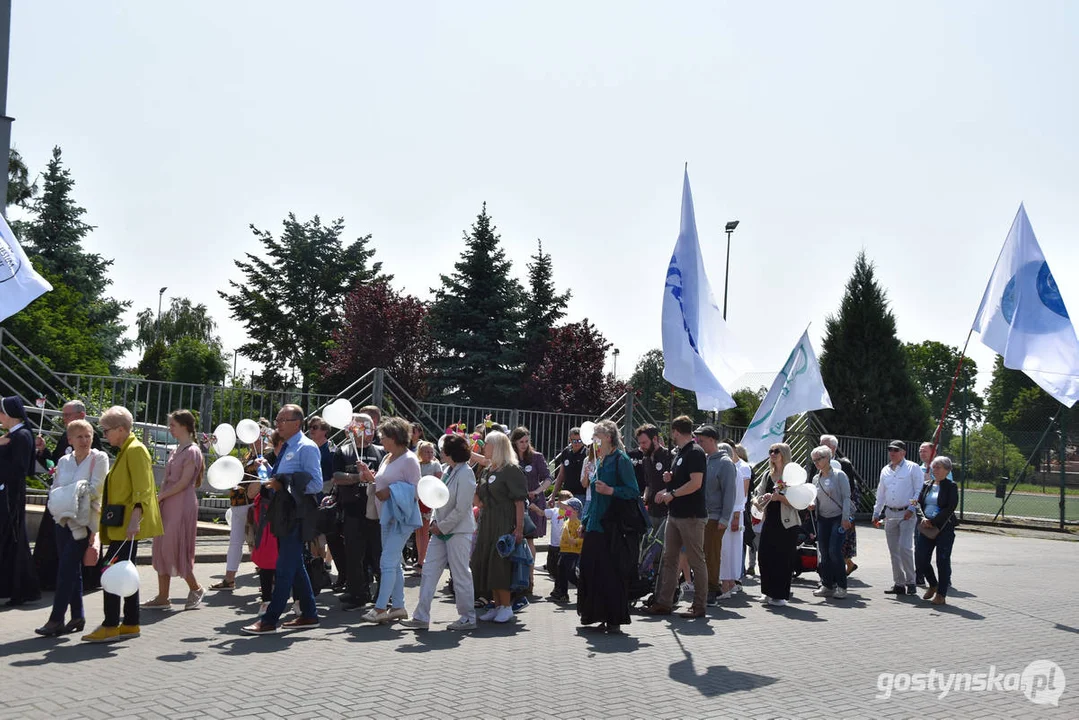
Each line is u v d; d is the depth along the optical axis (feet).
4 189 43.80
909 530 37.81
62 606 23.17
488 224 121.70
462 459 26.66
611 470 26.94
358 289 127.03
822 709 18.79
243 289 155.43
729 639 26.27
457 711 17.47
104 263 134.62
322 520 29.50
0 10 43.96
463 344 117.19
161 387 43.47
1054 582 42.80
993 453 90.12
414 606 30.50
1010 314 42.60
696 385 35.45
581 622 27.09
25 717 16.10
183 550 27.58
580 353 112.98
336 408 29.37
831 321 93.76
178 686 18.56
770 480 34.42
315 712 17.02
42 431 43.04
